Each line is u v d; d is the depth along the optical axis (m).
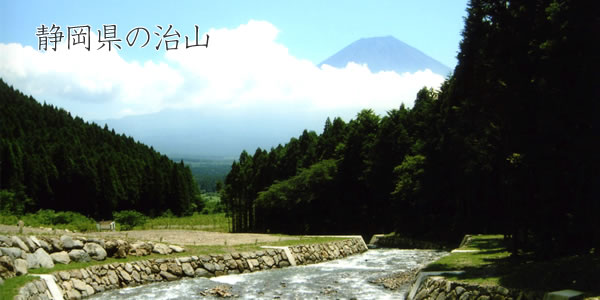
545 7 18.11
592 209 16.55
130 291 20.06
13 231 21.58
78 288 18.20
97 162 100.50
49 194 89.44
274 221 75.50
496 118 20.86
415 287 18.61
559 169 17.33
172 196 118.88
